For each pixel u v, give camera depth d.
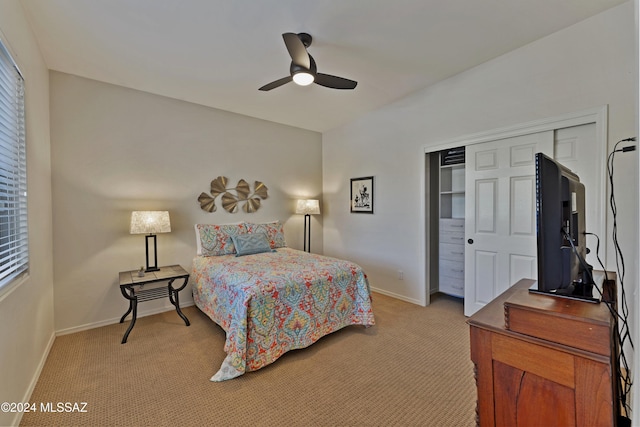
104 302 3.00
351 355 2.35
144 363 2.23
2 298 1.46
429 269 3.61
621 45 2.05
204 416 1.67
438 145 3.25
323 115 4.18
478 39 2.39
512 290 1.34
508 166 2.72
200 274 3.15
